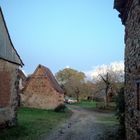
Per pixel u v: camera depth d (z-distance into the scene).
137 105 9.55
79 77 86.94
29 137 16.03
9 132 16.41
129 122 11.55
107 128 22.73
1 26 16.92
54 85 45.72
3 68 17.36
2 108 17.22
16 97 19.55
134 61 10.18
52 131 19.91
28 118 26.88
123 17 12.82
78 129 22.09
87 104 70.62
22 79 51.56
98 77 58.12
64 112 41.78
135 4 9.80
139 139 9.27
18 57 19.53
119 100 15.71
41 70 45.91
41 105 44.91
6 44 17.62
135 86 9.98
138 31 9.32
